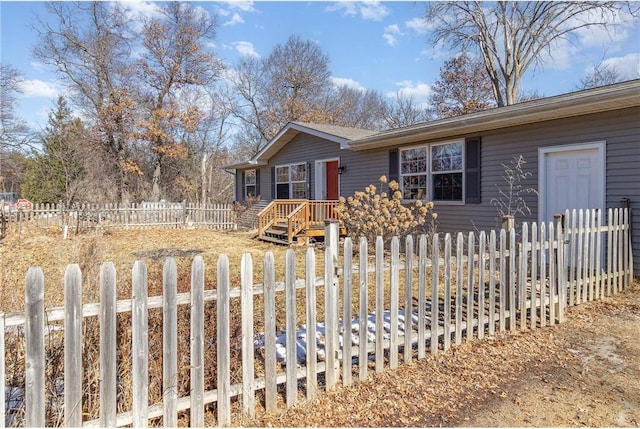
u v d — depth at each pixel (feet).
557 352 11.78
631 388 9.67
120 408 8.36
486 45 67.46
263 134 103.19
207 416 8.52
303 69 101.50
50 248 30.50
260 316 13.16
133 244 36.99
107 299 6.99
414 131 30.37
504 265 13.30
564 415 8.54
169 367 7.64
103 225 45.01
